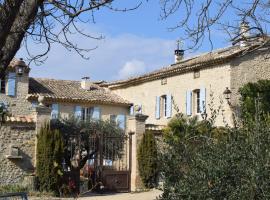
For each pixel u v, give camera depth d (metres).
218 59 24.91
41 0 4.12
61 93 32.75
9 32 3.94
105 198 15.90
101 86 37.72
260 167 4.74
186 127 6.12
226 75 24.78
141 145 18.45
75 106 32.78
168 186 5.49
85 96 33.56
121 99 34.84
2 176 16.31
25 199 7.00
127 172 18.23
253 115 5.85
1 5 3.88
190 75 27.80
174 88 29.28
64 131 18.92
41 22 5.27
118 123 23.61
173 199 5.34
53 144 16.31
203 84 26.56
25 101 30.41
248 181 4.75
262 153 4.91
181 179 5.38
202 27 6.83
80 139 18.00
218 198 4.95
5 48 4.03
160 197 5.68
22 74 30.31
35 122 16.91
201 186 5.06
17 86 30.19
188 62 28.95
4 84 29.84
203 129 5.78
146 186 18.09
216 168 5.02
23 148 16.73
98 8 4.77
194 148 5.54
